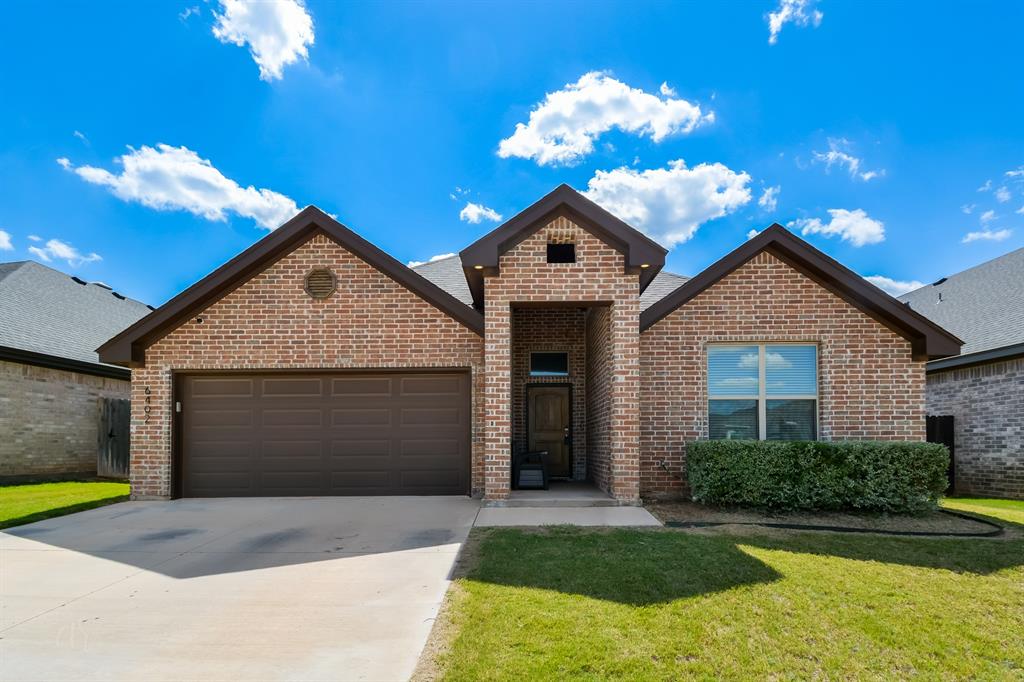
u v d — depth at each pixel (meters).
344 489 10.25
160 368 10.27
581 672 3.63
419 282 10.13
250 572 5.70
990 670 3.82
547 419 12.75
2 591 5.20
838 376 9.66
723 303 9.85
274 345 10.27
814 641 4.16
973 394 13.27
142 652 3.96
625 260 9.32
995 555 6.19
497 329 9.27
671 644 4.03
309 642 4.07
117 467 14.49
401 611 4.61
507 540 6.66
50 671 3.70
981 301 15.53
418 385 10.39
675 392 9.77
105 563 6.06
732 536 6.89
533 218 9.17
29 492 11.73
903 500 8.26
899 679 3.69
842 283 9.54
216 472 10.31
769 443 8.53
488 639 4.05
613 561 5.79
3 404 13.41
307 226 10.17
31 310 16.14
